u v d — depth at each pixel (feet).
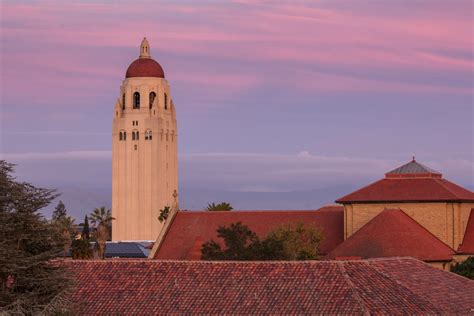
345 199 638.12
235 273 360.48
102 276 365.81
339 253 587.68
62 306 303.68
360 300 336.29
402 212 624.59
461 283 385.09
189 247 649.61
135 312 343.05
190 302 345.72
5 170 319.06
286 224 622.13
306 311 333.62
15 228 313.12
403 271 373.20
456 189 644.69
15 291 309.42
